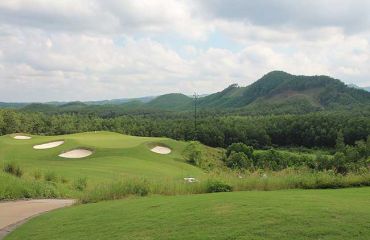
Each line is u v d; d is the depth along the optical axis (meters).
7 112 132.38
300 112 193.75
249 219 9.71
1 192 22.23
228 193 16.11
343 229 8.59
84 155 56.03
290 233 8.49
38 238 11.02
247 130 119.44
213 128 117.88
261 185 19.30
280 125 121.94
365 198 13.38
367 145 70.00
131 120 148.62
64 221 12.84
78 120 147.00
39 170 31.73
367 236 8.15
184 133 120.50
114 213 12.88
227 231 8.95
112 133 82.00
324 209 10.30
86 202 18.84
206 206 11.83
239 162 71.06
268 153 77.31
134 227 10.45
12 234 12.18
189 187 19.56
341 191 16.48
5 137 70.94
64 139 64.25
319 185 19.31
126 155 55.28
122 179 21.41
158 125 132.00
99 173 37.84
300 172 22.05
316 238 8.15
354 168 24.80
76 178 32.34
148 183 20.11
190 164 59.91
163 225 10.22
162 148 65.06
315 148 111.31
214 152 85.12
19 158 52.09
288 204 11.20
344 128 106.50
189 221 10.23
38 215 15.59
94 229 10.98
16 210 17.66
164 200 14.63
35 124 136.25
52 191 24.94
